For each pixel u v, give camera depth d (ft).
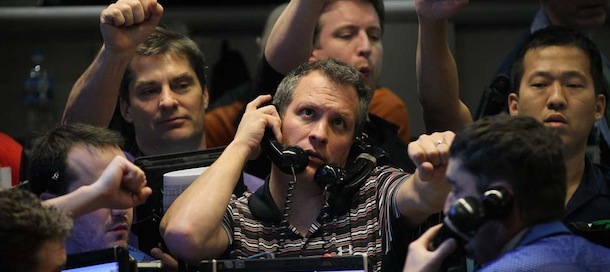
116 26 17.81
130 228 17.39
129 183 14.64
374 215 16.02
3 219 12.37
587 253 12.27
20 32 26.11
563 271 12.03
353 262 13.93
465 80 26.08
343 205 16.15
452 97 18.85
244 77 25.86
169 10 26.00
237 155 16.20
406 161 20.26
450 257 13.14
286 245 16.06
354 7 20.39
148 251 17.46
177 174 17.17
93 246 15.99
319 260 14.03
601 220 16.52
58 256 12.71
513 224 12.44
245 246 16.02
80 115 18.51
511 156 12.38
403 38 25.39
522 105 18.07
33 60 26.30
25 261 12.38
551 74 17.85
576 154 17.81
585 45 18.11
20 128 26.35
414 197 15.28
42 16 25.95
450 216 12.30
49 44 26.22
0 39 26.11
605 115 20.30
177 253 15.60
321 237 16.02
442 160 14.64
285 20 19.20
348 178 16.25
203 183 15.96
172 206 16.08
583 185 17.78
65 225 12.78
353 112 16.44
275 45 19.26
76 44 26.17
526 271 12.02
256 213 16.34
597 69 18.21
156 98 19.34
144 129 19.43
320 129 16.12
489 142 12.49
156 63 19.39
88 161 16.19
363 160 16.46
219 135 22.67
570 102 17.76
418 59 18.85
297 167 15.88
